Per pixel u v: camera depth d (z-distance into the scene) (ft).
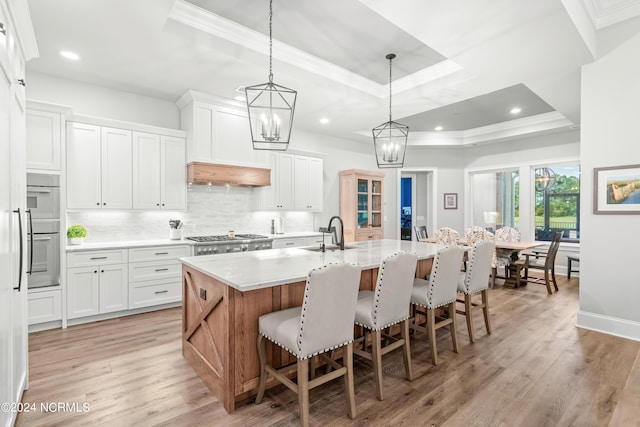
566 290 16.47
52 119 10.69
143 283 12.43
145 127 13.24
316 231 20.36
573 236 20.38
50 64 11.05
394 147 12.06
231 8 8.89
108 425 6.12
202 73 11.71
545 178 21.35
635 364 8.41
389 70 12.89
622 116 10.06
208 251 13.70
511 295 15.58
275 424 6.19
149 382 7.61
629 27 9.83
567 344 9.73
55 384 7.50
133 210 13.03
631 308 10.07
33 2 7.72
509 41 9.17
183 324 8.92
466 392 7.25
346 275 6.19
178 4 8.54
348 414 6.44
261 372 6.87
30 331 10.55
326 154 19.54
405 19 8.12
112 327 11.04
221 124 14.52
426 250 10.93
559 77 11.60
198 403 6.83
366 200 21.29
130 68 11.35
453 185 24.90
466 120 20.07
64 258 10.90
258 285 6.11
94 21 8.52
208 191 15.81
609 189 10.33
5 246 5.31
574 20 8.36
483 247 9.96
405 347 7.75
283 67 11.26
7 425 5.40
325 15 9.20
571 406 6.69
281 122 8.56
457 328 11.18
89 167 12.03
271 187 17.07
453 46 9.43
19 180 6.34
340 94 13.35
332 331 6.16
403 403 6.86
